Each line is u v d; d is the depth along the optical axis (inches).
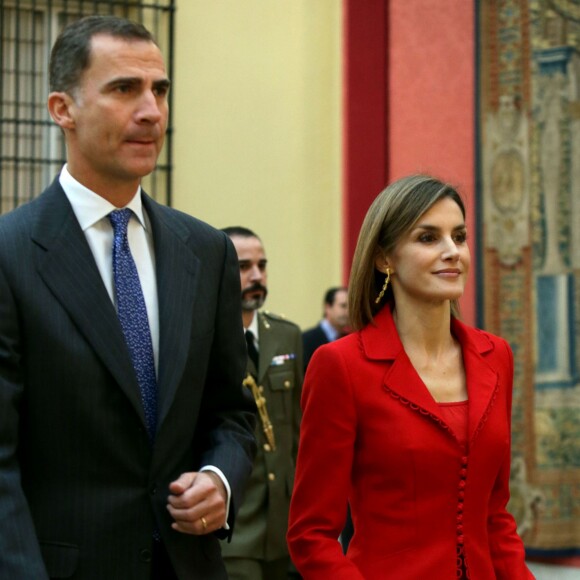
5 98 523.8
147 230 207.8
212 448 205.2
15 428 185.9
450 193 229.3
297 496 226.8
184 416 198.8
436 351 232.2
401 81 530.3
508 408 236.7
